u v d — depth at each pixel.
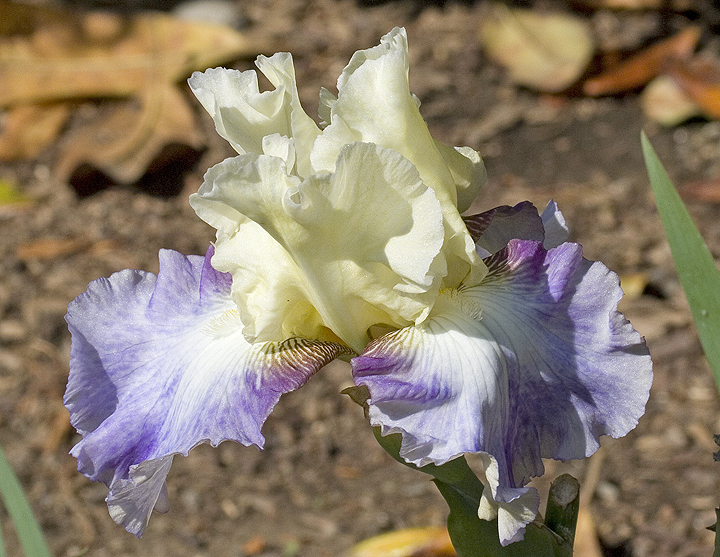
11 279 1.27
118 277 0.62
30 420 1.07
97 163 1.44
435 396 0.56
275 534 0.90
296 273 0.57
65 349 1.16
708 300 0.58
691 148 1.42
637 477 0.93
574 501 0.60
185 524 0.93
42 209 1.43
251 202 0.55
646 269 1.19
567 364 0.57
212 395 0.58
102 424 0.59
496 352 0.57
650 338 1.09
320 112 0.59
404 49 0.57
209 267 0.61
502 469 0.55
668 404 1.02
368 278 0.57
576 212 1.31
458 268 0.58
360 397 0.59
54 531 0.93
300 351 0.58
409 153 0.57
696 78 1.42
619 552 0.84
